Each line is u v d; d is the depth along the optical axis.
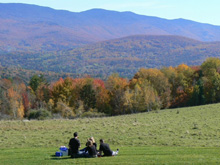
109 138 32.03
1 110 94.12
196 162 20.08
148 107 91.69
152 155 23.05
